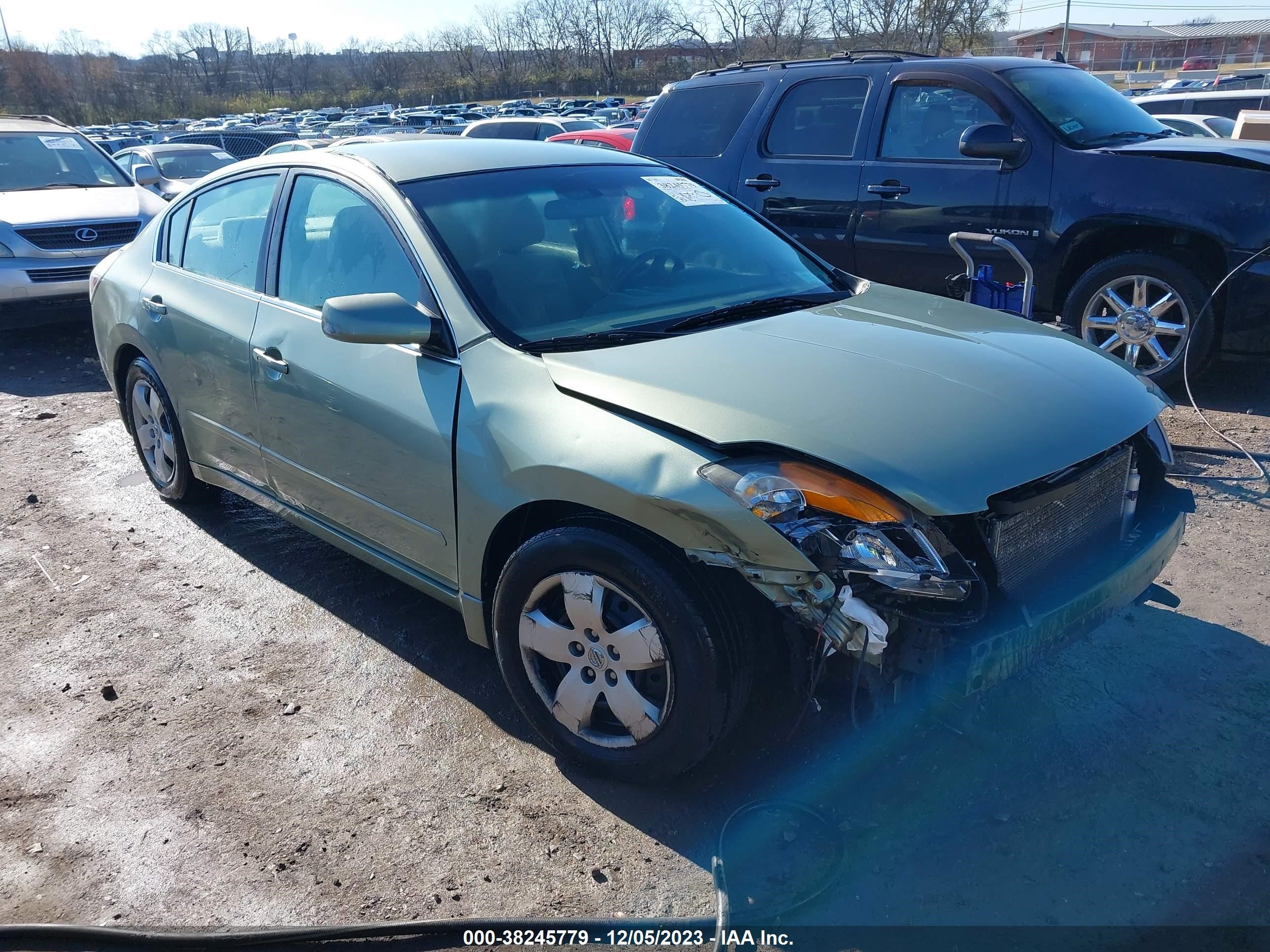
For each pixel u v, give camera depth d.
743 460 2.47
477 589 3.04
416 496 3.15
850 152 6.66
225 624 3.88
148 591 4.17
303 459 3.64
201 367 4.14
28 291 8.03
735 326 3.17
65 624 3.92
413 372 3.13
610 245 3.57
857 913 2.38
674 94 7.65
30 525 4.91
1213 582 3.86
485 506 2.88
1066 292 6.18
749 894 2.45
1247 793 2.73
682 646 2.52
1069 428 2.70
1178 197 5.55
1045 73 6.43
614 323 3.20
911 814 2.69
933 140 6.37
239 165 4.27
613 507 2.56
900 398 2.66
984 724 2.95
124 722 3.27
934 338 3.13
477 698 3.33
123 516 4.97
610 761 2.79
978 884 2.46
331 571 4.28
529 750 3.05
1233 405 5.86
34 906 2.52
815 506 2.37
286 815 2.81
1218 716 3.05
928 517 2.37
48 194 8.85
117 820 2.82
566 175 3.80
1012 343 3.14
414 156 3.69
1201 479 4.79
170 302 4.35
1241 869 2.47
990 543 2.45
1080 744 2.95
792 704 2.62
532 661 2.93
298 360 3.54
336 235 3.58
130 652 3.70
